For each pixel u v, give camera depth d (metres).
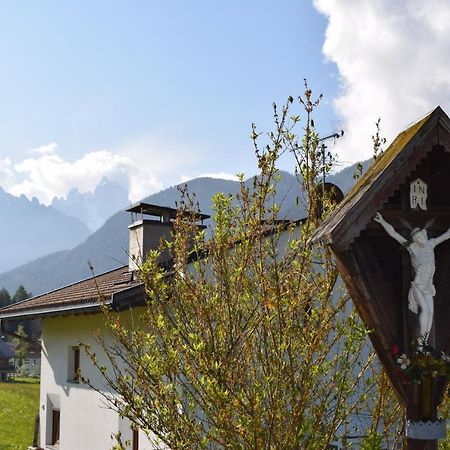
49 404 20.17
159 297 7.27
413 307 6.18
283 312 6.57
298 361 6.82
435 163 6.33
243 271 6.87
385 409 7.22
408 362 6.05
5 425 33.16
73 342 18.52
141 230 17.36
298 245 7.00
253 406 6.19
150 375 6.98
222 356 6.55
